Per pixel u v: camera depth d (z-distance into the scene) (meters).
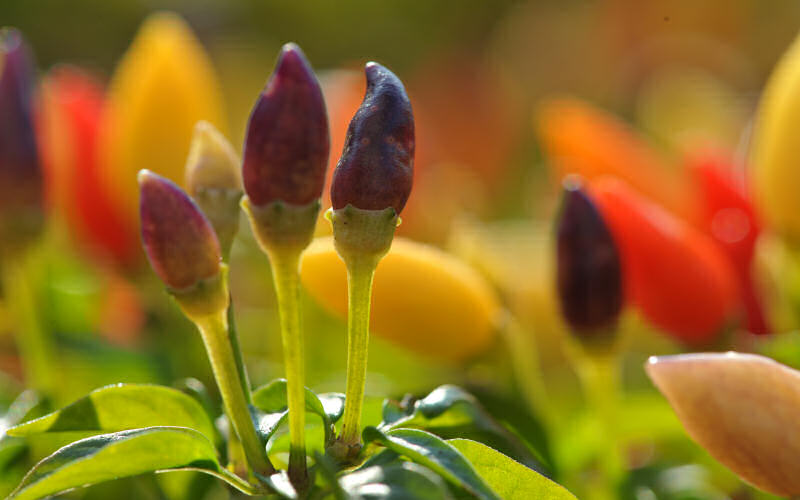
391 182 0.34
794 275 0.43
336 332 0.53
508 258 0.50
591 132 0.46
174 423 0.37
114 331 0.54
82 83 0.52
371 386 0.49
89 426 0.36
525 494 0.35
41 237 0.43
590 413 0.44
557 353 0.48
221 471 0.35
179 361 0.47
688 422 0.35
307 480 0.34
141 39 0.46
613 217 0.42
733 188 0.45
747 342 0.43
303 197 0.34
